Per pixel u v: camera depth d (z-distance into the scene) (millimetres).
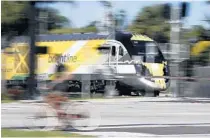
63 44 82688
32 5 65125
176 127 35688
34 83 67250
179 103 61750
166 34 109125
